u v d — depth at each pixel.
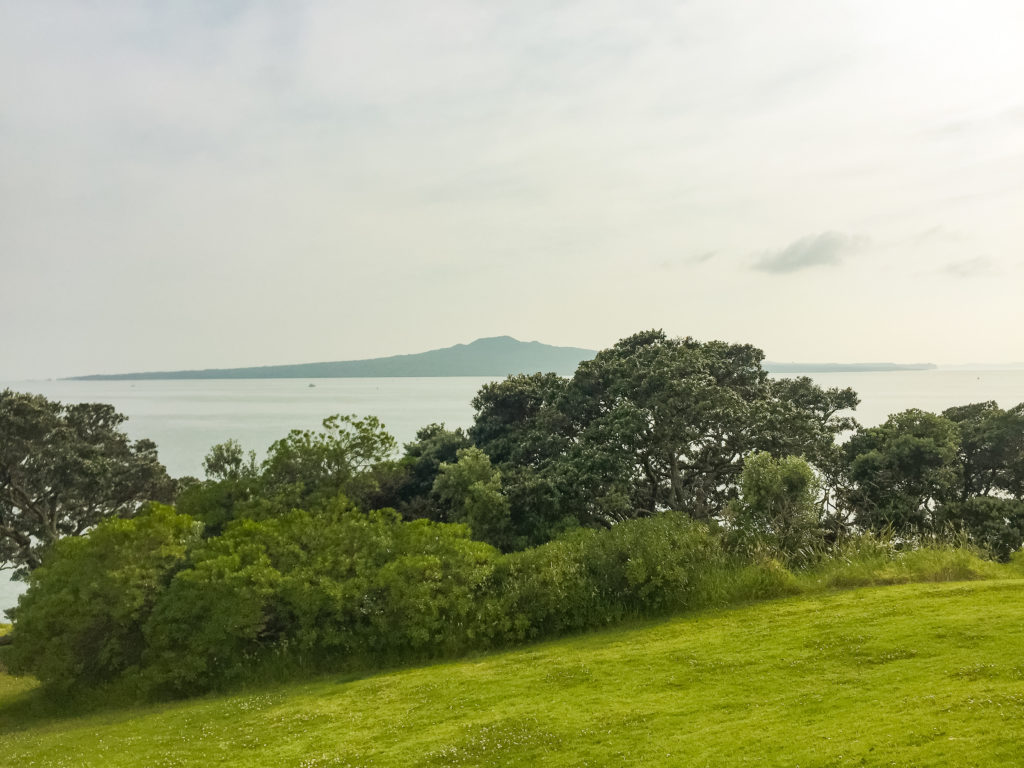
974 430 31.83
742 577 17.83
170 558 19.98
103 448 35.00
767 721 8.99
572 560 18.92
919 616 12.85
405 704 12.91
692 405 28.95
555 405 34.03
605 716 10.29
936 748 7.01
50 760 12.46
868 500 28.83
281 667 18.41
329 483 26.44
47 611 18.69
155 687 18.58
